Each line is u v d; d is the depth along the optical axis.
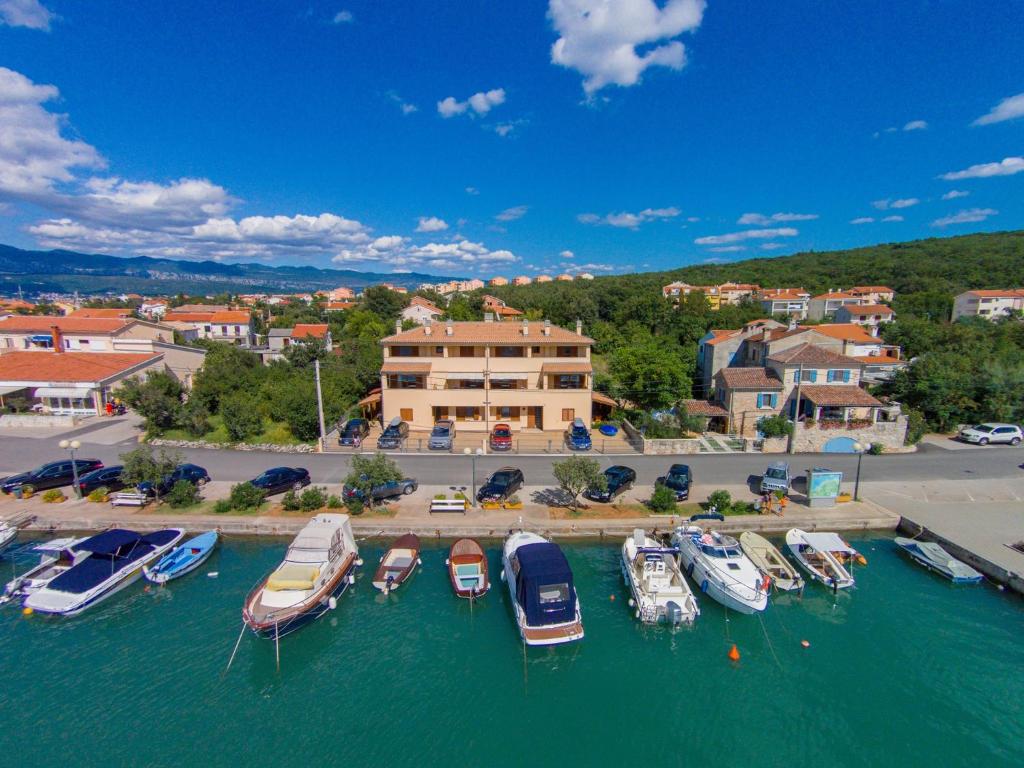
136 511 30.61
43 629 21.59
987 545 27.05
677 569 24.12
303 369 59.41
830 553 26.11
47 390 49.81
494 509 31.28
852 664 20.02
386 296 116.75
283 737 16.64
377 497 31.58
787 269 176.25
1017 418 47.97
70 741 16.34
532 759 15.99
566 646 20.92
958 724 17.27
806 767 15.73
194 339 90.62
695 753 16.27
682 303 98.44
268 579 22.42
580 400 47.75
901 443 42.81
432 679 19.23
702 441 43.66
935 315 105.81
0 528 27.30
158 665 19.66
